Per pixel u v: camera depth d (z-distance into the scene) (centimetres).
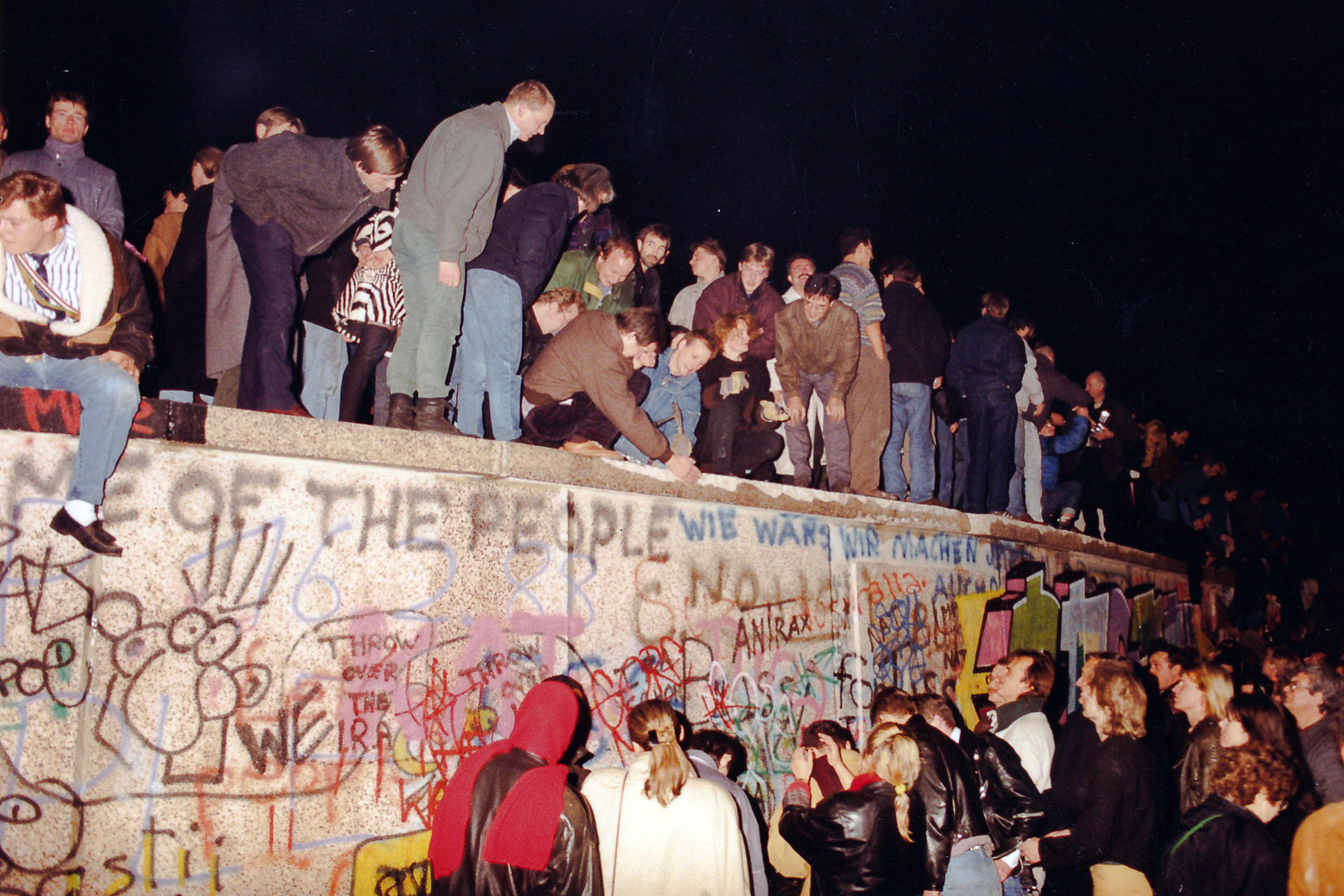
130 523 386
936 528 780
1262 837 422
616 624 536
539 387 555
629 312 542
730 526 615
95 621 374
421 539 461
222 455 410
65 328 374
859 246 758
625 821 404
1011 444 842
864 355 740
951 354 856
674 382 631
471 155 480
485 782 366
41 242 371
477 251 512
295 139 465
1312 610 1503
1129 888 496
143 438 386
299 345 536
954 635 799
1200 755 550
